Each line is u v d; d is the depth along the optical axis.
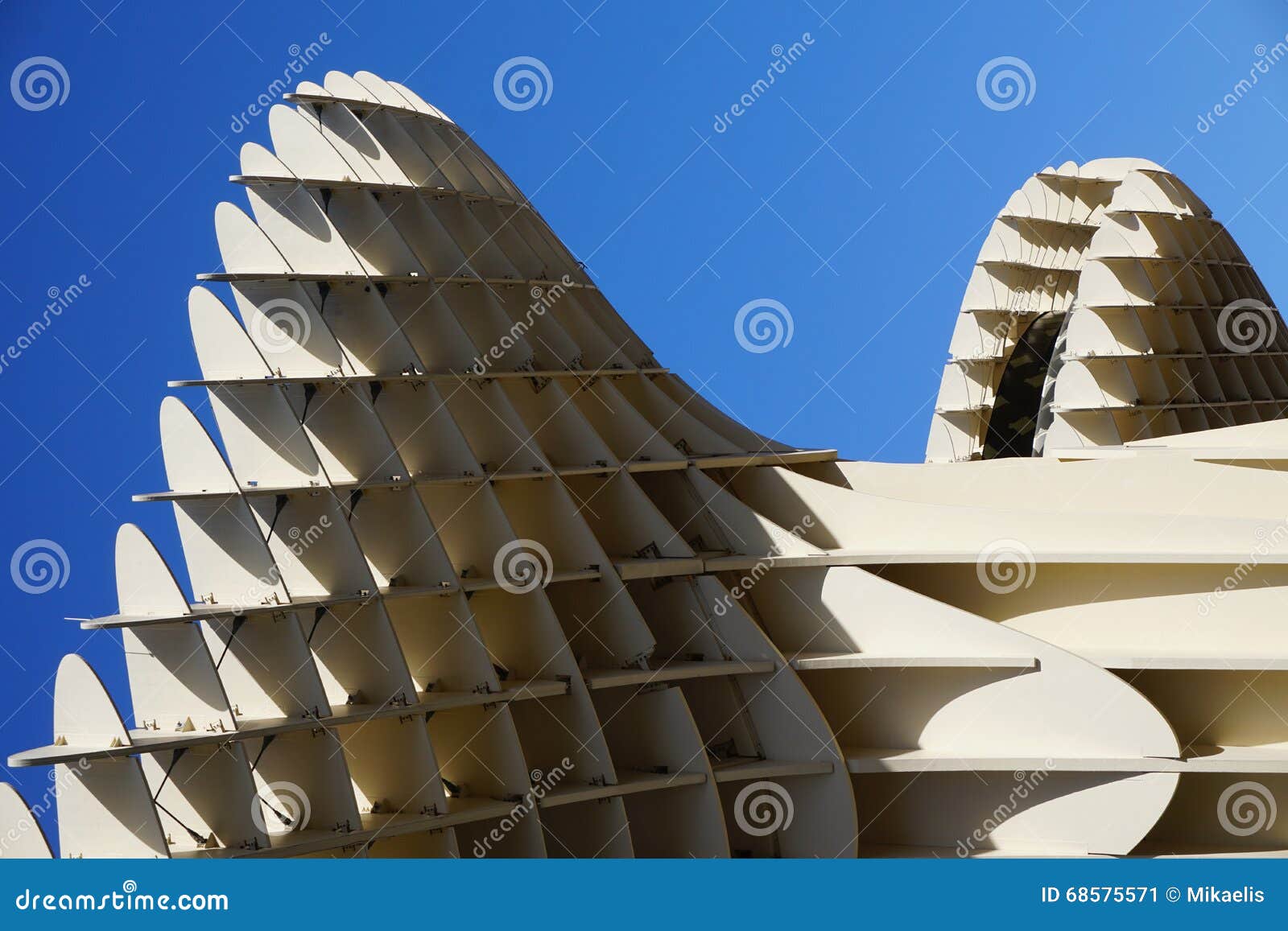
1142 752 22.33
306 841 18.33
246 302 22.19
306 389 21.86
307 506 20.62
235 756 17.81
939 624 23.67
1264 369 44.00
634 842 23.27
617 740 23.58
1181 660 22.88
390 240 23.34
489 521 22.33
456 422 23.03
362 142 24.70
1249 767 22.45
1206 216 43.00
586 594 23.53
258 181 22.36
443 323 23.62
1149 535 23.86
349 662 20.61
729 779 22.77
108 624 17.47
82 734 17.38
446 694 21.25
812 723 23.28
